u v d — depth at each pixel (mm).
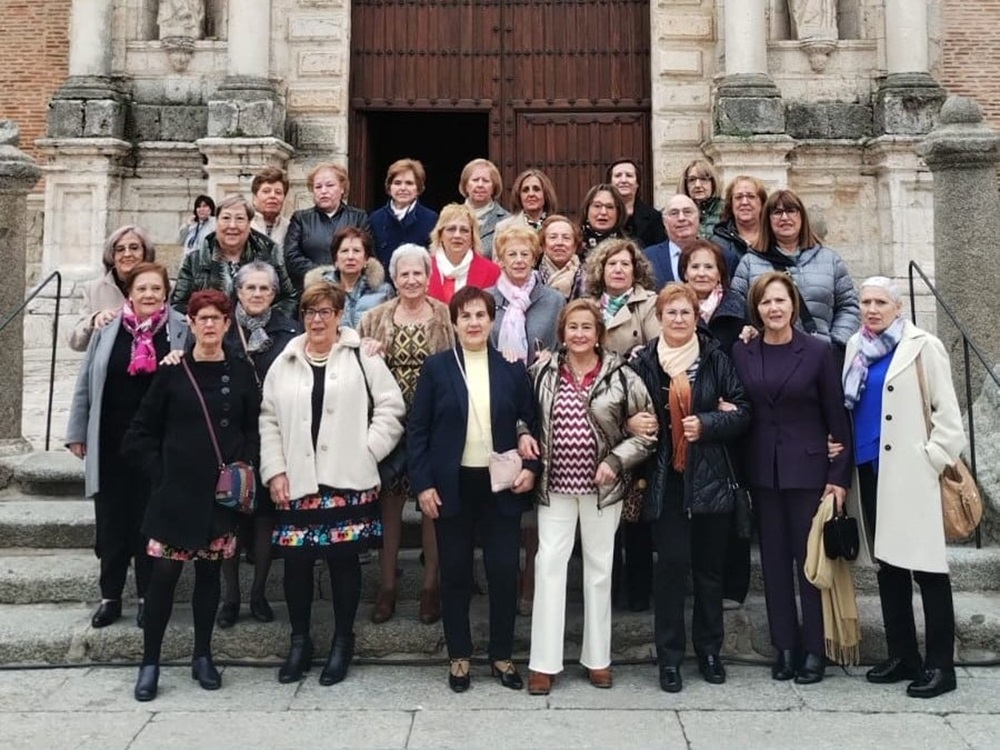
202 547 5180
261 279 5926
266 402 5465
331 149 13375
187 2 13414
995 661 5605
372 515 5465
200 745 4574
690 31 13438
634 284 6090
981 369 7352
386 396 5527
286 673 5398
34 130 14781
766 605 5613
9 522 6762
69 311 12266
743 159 12539
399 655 5762
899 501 5238
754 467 5504
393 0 13930
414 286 5812
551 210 7520
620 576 6172
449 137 20766
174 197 13195
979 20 14047
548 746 4566
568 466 5305
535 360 5957
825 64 13250
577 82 13844
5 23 14992
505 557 5355
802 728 4762
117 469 5848
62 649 5723
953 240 7480
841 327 6297
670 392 5375
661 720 4867
